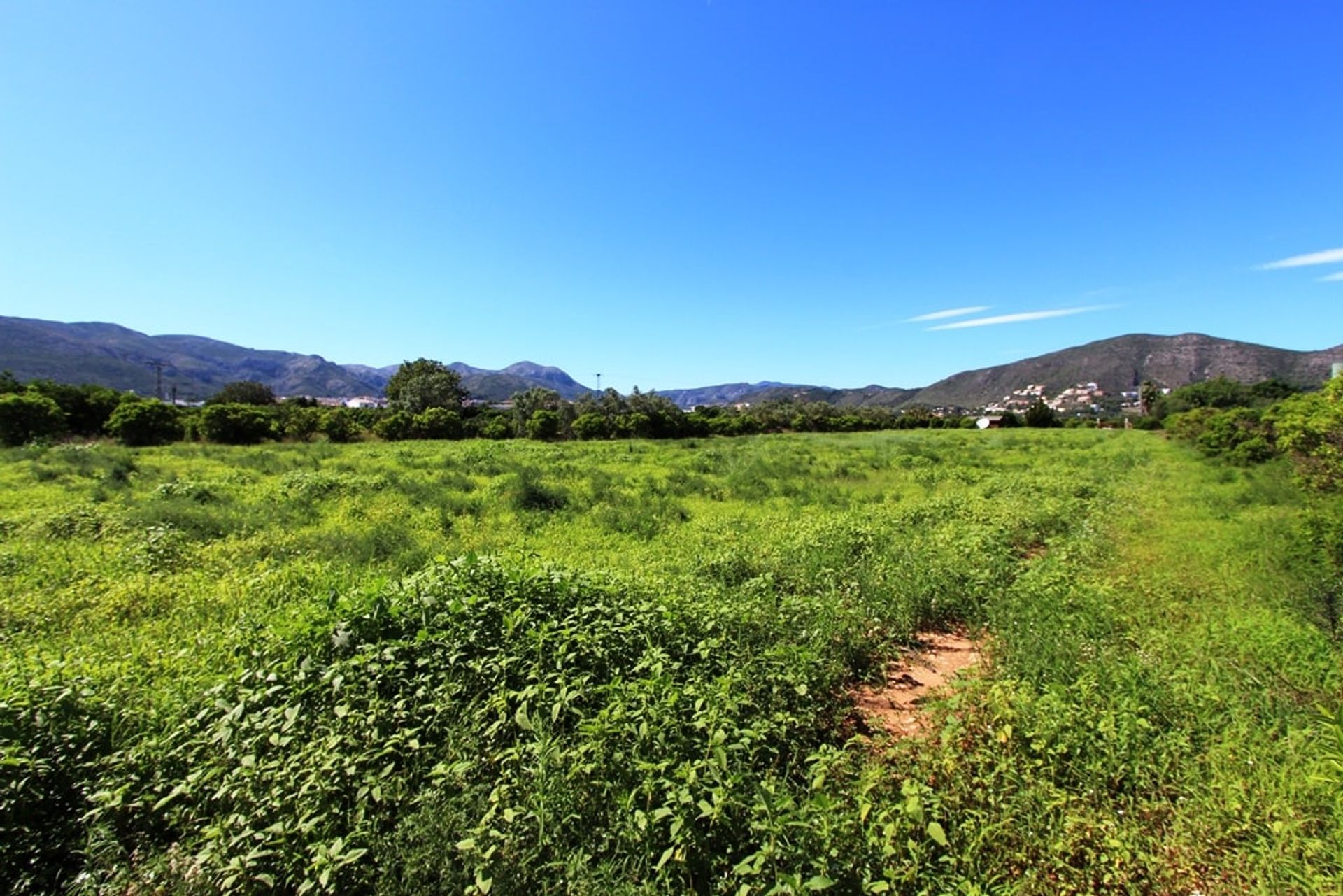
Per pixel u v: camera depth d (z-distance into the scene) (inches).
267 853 104.7
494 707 142.3
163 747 138.2
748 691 159.2
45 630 221.0
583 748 124.1
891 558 293.3
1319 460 414.9
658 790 118.9
